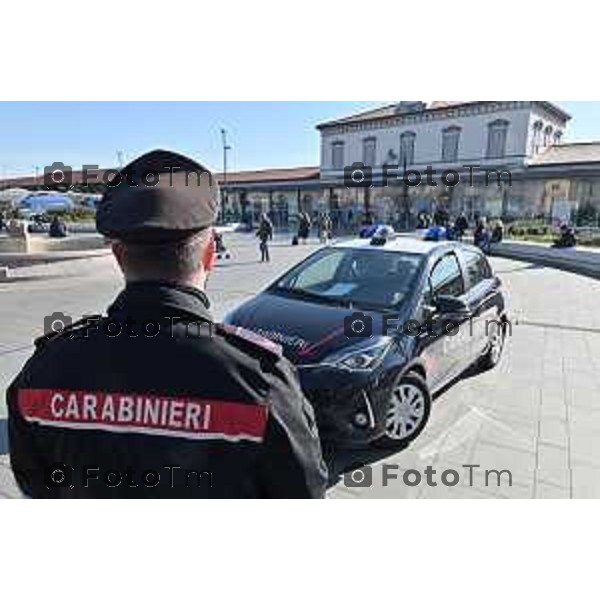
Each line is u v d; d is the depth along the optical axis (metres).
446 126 36.00
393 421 3.71
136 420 1.04
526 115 32.84
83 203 26.72
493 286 5.67
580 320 8.20
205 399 1.02
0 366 5.20
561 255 16.95
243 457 1.03
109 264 12.98
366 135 39.62
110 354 1.06
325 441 3.43
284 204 40.12
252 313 4.05
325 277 4.64
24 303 8.64
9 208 27.78
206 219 1.11
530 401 4.67
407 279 4.34
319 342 3.59
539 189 31.62
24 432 1.12
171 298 1.07
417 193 32.69
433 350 4.12
